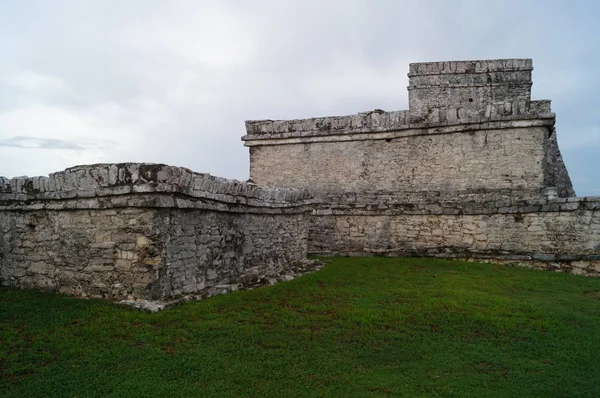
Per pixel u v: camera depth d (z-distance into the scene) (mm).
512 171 17422
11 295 9570
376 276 13344
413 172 19094
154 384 5547
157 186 8750
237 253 11781
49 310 8336
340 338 7559
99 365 6031
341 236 18297
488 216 16016
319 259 17078
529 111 17125
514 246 15602
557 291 11906
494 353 7137
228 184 11250
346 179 20359
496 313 9258
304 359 6555
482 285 12195
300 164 21328
